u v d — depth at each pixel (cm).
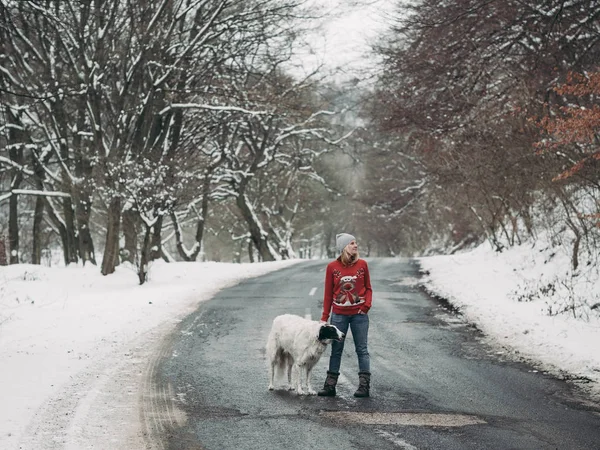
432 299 1820
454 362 1066
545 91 2162
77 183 2897
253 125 4216
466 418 757
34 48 2852
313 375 978
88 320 1475
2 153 3659
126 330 1349
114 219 2655
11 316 1541
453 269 2459
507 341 1228
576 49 2283
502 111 2261
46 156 3375
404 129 2909
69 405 797
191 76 3103
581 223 1752
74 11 2569
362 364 868
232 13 3166
